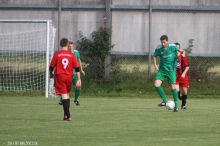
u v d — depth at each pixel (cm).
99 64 5756
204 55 5734
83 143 2406
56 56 3212
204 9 5744
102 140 2500
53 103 4575
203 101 5041
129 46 5831
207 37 5756
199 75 5684
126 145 2355
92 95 5553
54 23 5947
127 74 5794
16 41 5897
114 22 5856
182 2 5781
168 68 3931
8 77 5753
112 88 5697
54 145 2345
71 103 4653
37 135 2650
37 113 3725
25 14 5994
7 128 2909
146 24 5819
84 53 5841
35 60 5803
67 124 3103
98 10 5869
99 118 3438
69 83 3231
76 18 5906
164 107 4300
